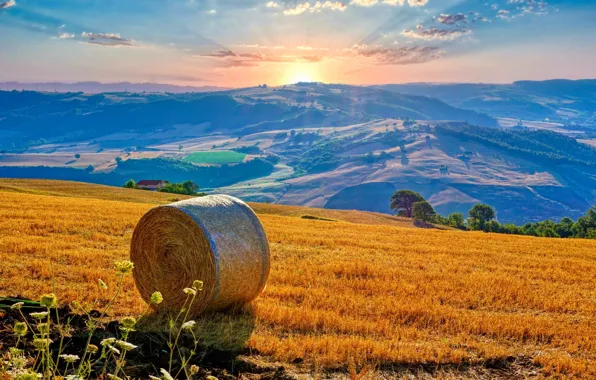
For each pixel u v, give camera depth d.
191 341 7.79
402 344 8.44
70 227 19.66
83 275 11.64
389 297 11.53
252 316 9.52
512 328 9.63
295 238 21.61
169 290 9.66
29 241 15.73
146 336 7.62
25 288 10.18
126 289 10.80
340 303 10.66
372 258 17.33
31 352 6.36
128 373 6.23
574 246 27.55
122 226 20.75
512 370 7.91
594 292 13.81
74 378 3.77
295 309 9.79
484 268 16.94
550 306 11.80
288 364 7.38
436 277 14.35
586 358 8.58
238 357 7.42
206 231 9.41
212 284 9.33
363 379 7.00
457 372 7.64
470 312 10.92
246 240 9.93
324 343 8.04
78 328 7.59
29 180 62.56
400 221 72.06
